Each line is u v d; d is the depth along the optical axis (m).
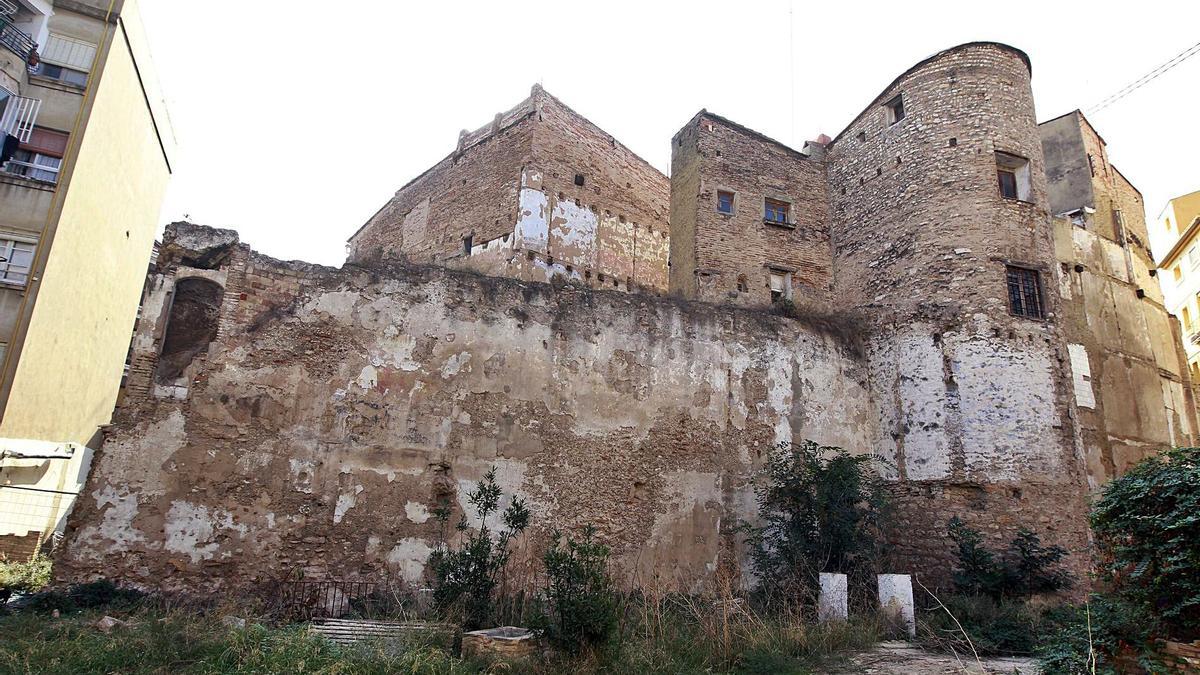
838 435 15.99
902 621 11.11
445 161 27.47
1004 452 14.34
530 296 13.99
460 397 12.84
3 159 16.91
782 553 13.17
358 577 11.35
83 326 19.25
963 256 15.79
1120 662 6.71
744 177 19.38
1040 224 16.34
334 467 11.70
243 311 11.84
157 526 10.52
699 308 15.54
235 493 11.04
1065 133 22.05
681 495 14.13
